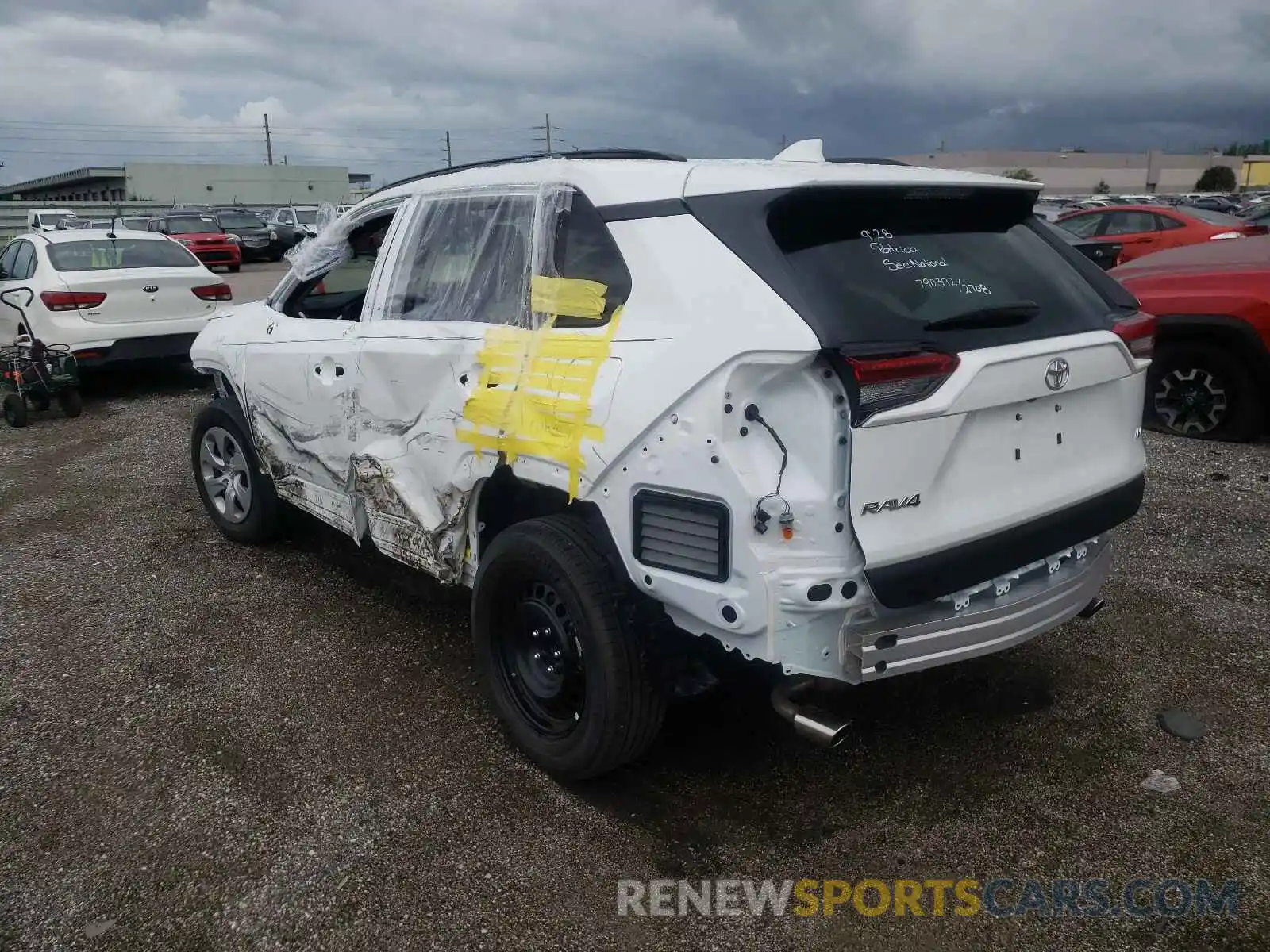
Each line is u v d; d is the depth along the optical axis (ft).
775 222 8.83
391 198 13.64
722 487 8.42
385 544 13.16
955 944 8.39
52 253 30.48
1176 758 10.90
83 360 29.30
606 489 9.49
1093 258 43.78
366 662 13.48
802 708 9.08
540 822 10.01
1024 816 9.98
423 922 8.68
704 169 9.42
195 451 18.26
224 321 17.11
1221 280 22.61
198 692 12.70
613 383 9.29
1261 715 11.72
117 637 14.32
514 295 10.98
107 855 9.57
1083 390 10.05
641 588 9.37
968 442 8.87
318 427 14.02
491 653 11.18
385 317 12.84
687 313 8.82
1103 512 10.37
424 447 11.91
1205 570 15.85
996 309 9.07
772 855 9.49
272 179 198.08
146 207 134.41
